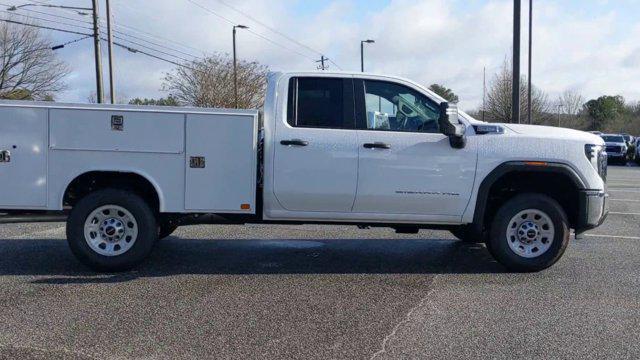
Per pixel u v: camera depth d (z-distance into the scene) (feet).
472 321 17.04
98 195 21.63
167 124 21.42
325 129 21.90
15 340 15.12
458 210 22.24
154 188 21.77
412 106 22.54
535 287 20.76
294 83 22.22
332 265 23.82
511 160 22.15
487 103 112.47
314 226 33.32
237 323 16.65
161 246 27.25
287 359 14.19
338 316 17.35
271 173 21.76
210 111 21.48
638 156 120.67
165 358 14.14
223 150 21.59
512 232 22.68
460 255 25.95
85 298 18.81
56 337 15.38
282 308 18.04
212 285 20.56
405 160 21.88
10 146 21.13
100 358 14.06
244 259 24.71
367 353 14.61
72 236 21.58
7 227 31.68
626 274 22.76
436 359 14.30
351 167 21.76
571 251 27.17
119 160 21.43
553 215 22.47
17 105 21.02
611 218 38.50
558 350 14.96
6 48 134.72
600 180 22.68
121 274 21.90
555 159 22.24
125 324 16.43
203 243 28.09
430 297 19.39
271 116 21.95
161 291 19.71
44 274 21.79
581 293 20.06
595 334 16.11
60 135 21.21
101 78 88.38
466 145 22.07
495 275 22.44
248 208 21.83
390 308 18.16
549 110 138.41
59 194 21.39
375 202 22.02
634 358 14.51
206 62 125.80
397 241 29.17
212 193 21.72
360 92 22.30
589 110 226.38
